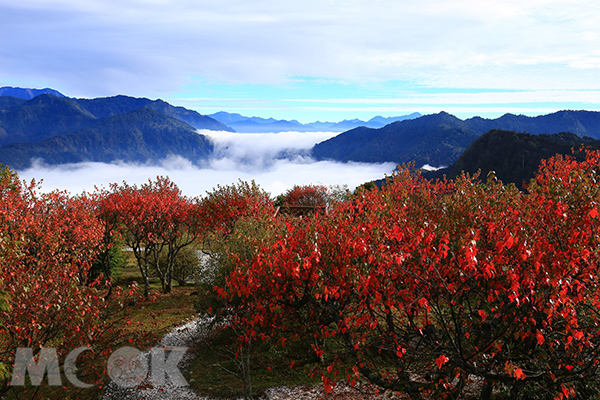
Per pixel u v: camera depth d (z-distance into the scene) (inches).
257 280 355.3
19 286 371.9
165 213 1051.9
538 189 403.5
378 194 487.2
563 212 304.2
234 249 589.9
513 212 364.2
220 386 526.6
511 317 287.3
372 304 305.0
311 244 350.9
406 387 337.7
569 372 276.7
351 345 358.0
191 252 1270.9
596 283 266.4
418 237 280.4
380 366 444.1
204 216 1074.7
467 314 336.5
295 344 609.6
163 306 918.4
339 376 516.7
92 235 784.3
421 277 286.2
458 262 279.0
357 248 321.7
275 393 497.0
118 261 1170.0
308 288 358.0
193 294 1013.2
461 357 286.2
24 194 817.5
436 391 317.4
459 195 437.1
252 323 383.2
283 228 439.2
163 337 690.2
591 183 363.6
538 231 307.6
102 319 469.4
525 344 352.8
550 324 287.1
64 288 405.4
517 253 274.2
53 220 741.3
